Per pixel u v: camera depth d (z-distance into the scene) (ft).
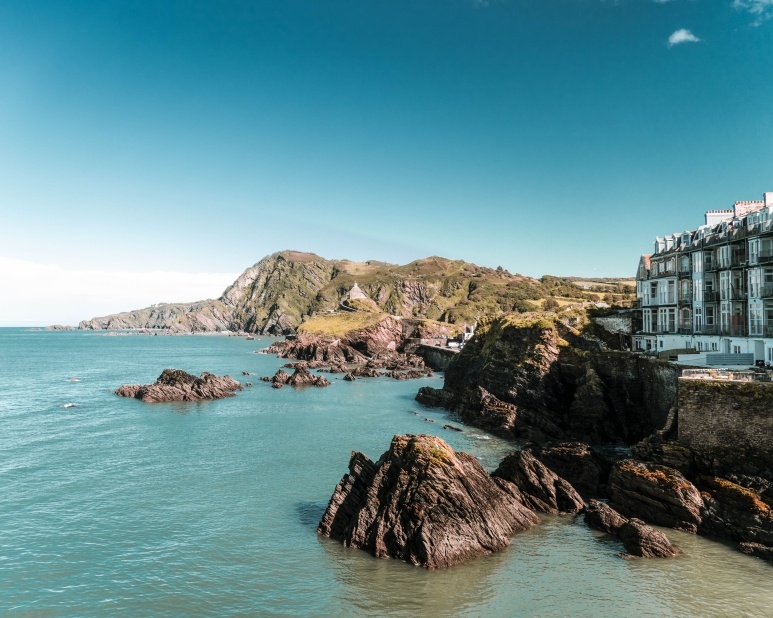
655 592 89.97
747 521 105.70
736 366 157.48
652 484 118.11
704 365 161.89
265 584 93.61
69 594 90.68
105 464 163.12
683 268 209.97
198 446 184.96
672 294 216.54
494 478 129.29
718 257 188.75
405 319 611.88
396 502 107.34
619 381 196.85
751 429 121.19
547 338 226.58
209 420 230.89
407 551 101.76
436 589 91.45
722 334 182.09
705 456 123.54
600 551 104.99
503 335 247.09
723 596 88.53
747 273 171.01
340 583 93.56
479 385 241.76
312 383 350.02
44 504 130.00
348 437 197.98
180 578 95.66
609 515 115.65
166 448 182.19
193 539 111.14
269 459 168.76
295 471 156.35
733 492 110.32
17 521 119.75
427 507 104.32
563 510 124.77
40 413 247.09
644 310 235.20
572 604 86.79
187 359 578.66
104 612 85.71
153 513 124.57
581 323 245.24
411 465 110.93
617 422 191.31
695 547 104.99
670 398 169.78
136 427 216.33
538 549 105.91
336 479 149.18
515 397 221.25
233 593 90.79
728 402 124.06
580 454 140.36
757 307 165.78
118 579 95.50
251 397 297.33
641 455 133.69
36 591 91.56
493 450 177.47
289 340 648.79
